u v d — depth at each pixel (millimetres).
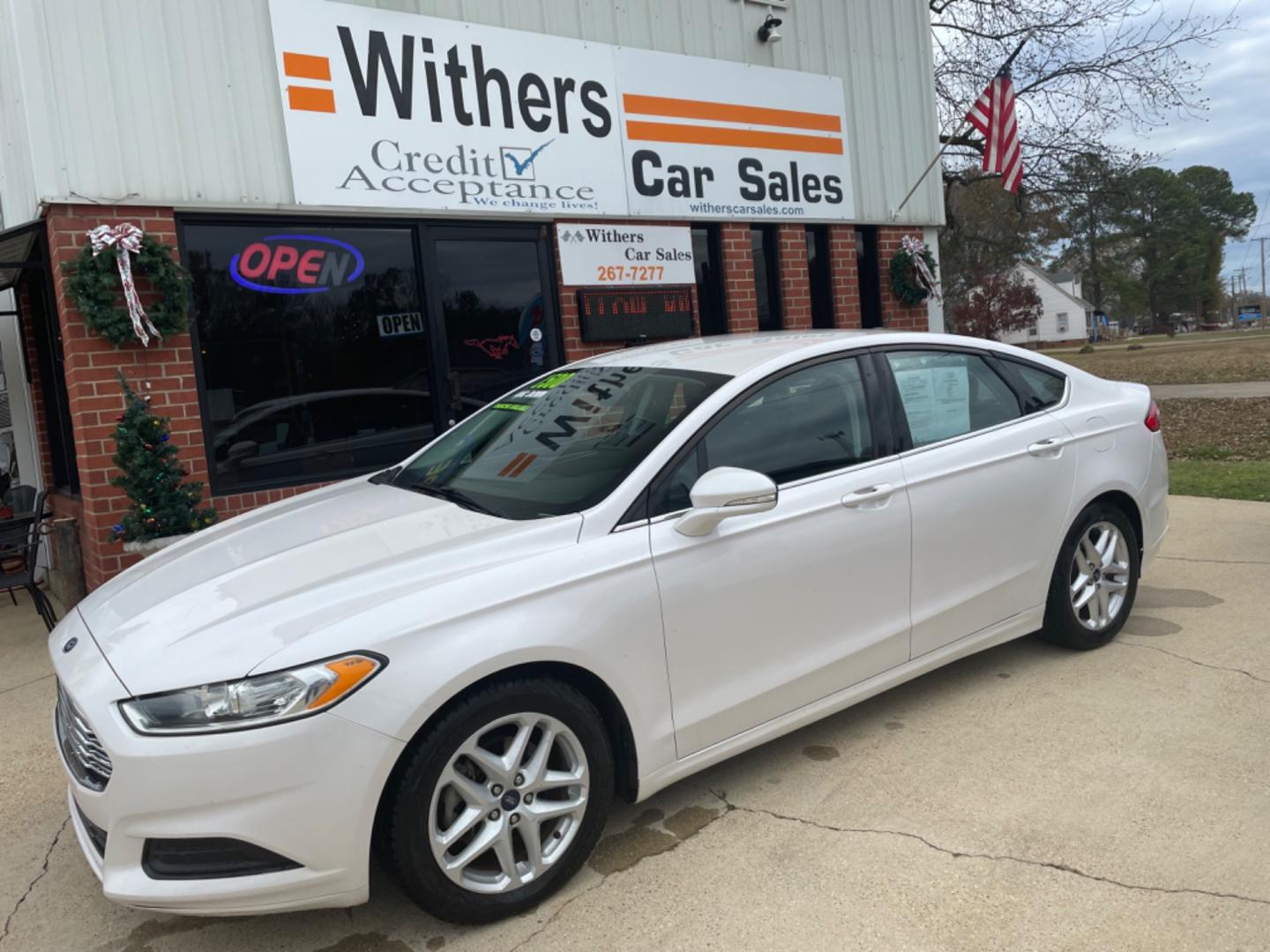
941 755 3520
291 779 2338
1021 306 33062
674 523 3014
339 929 2713
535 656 2641
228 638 2457
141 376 5773
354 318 6730
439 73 6820
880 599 3502
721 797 3324
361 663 2414
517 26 7211
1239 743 3469
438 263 7098
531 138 7297
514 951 2561
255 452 6344
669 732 2969
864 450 3562
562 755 2818
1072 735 3607
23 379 8273
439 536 2924
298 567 2842
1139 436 4504
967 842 2941
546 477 3258
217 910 2363
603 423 3432
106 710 2395
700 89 8258
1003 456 3910
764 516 3188
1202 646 4449
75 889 3035
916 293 10008
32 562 5922
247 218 6273
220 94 6023
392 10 6609
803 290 9203
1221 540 6434
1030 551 4031
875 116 9680
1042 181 15578
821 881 2789
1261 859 2756
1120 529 4426
